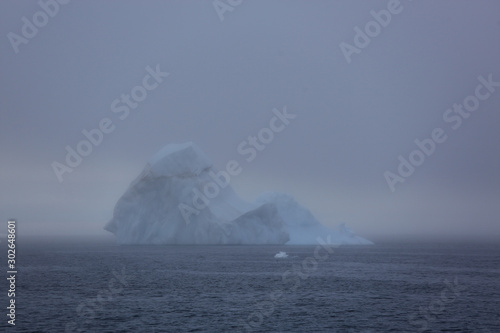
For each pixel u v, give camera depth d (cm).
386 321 4491
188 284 6475
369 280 7125
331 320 4478
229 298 5444
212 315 4597
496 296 5822
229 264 9138
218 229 11131
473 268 9069
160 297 5469
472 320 4594
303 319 4494
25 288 6112
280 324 4306
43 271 8088
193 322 4338
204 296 5553
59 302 5172
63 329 4119
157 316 4541
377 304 5222
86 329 4109
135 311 4734
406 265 9531
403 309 4997
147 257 10869
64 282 6669
